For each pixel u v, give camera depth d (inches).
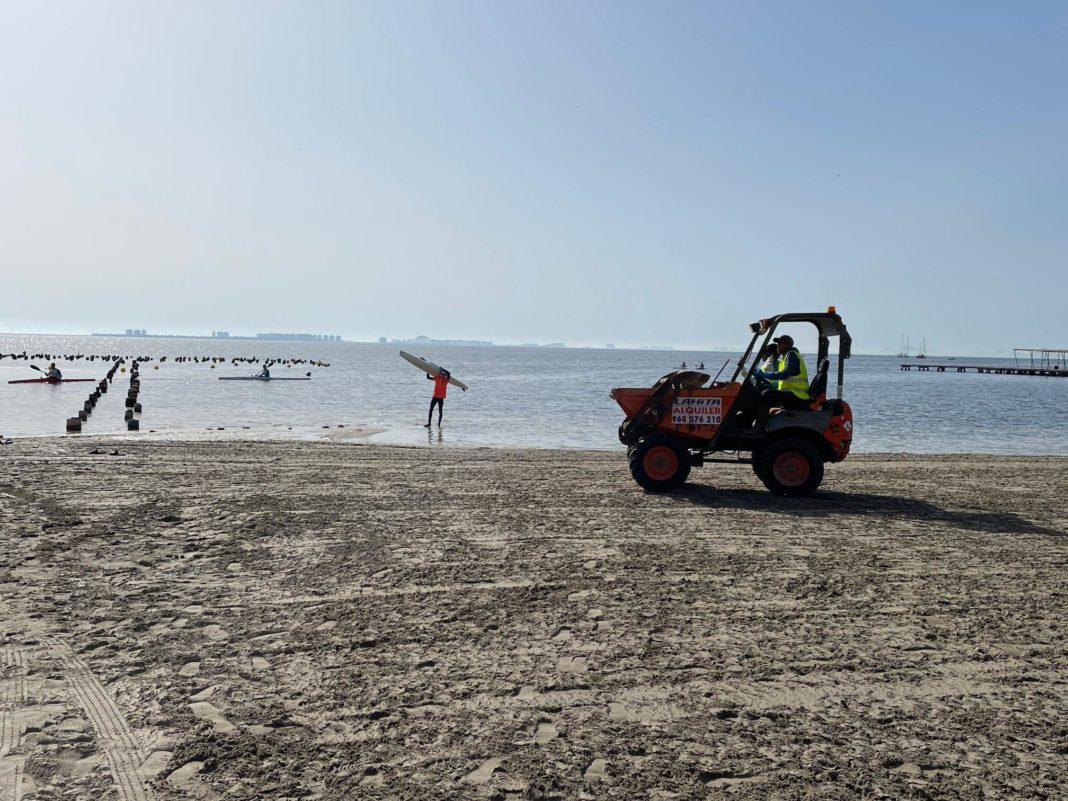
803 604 250.8
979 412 1413.6
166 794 137.6
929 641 220.1
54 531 333.7
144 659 199.0
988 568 298.5
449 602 247.6
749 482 511.5
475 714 170.9
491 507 402.9
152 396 1446.9
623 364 5290.4
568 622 230.5
